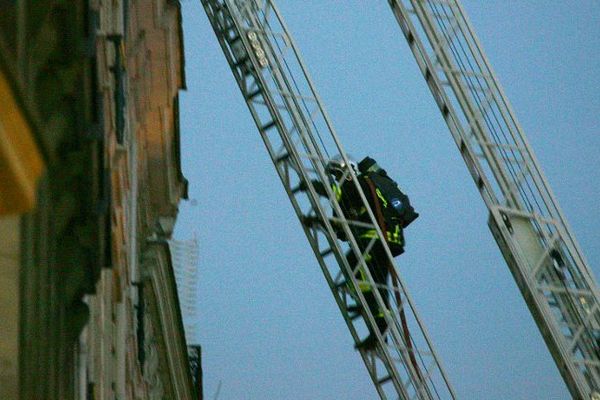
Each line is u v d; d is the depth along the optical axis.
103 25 55.81
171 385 115.69
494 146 85.50
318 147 87.38
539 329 83.31
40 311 31.39
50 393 34.34
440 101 86.25
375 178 85.88
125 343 77.25
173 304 107.56
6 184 17.25
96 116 36.44
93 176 36.56
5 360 25.48
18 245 26.08
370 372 85.12
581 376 82.19
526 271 83.12
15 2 24.56
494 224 84.44
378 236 84.56
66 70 32.28
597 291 83.19
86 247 38.38
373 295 85.06
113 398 68.81
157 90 101.69
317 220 86.75
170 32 98.50
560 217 84.19
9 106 17.25
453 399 84.69
